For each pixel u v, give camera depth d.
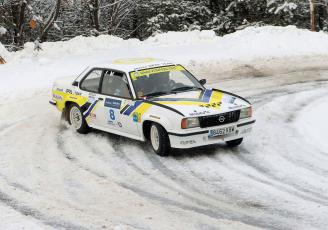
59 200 8.25
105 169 9.73
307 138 11.55
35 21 31.34
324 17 42.00
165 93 10.94
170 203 8.00
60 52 25.45
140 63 11.67
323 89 17.06
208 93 10.98
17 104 15.93
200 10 38.94
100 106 11.55
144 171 9.55
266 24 37.28
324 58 22.50
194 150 10.73
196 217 7.42
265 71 20.44
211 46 24.94
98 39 26.95
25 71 20.34
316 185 8.62
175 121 9.85
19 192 8.64
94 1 35.66
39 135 12.31
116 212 7.70
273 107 14.73
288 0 35.53
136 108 10.66
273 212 7.54
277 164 9.76
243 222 7.20
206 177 9.12
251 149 10.75
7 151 11.07
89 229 7.11
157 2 37.56
